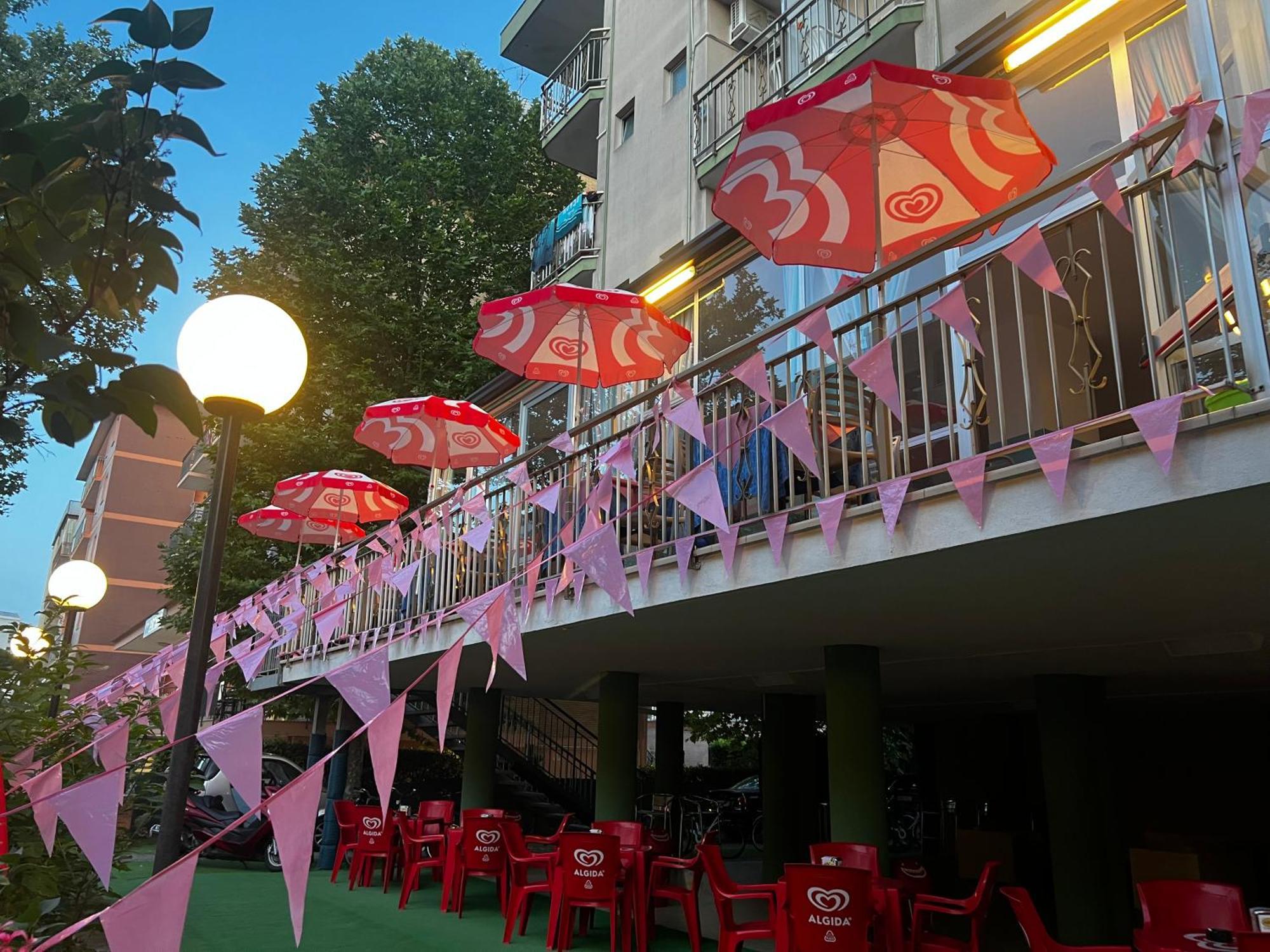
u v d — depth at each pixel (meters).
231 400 3.22
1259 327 3.12
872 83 3.76
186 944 6.59
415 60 20.00
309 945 6.58
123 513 32.91
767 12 11.70
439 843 9.12
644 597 5.21
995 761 11.06
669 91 12.00
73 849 4.36
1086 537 3.52
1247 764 8.84
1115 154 3.40
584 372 7.29
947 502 3.79
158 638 24.73
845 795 5.71
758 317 7.91
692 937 6.12
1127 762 9.62
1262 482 2.87
